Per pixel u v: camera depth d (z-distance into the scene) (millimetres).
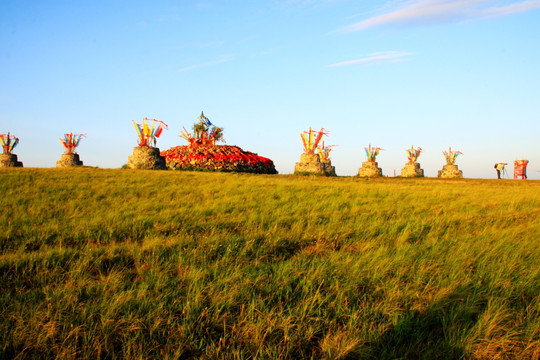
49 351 4090
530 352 4414
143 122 35469
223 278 5867
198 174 26625
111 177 20312
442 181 39000
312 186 20203
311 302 5227
